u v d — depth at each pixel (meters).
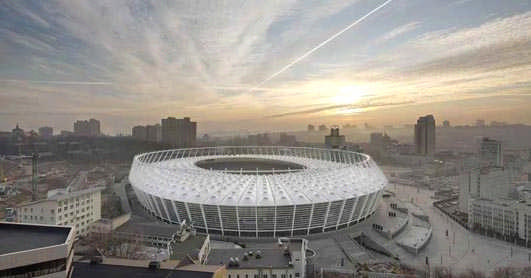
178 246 141.25
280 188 188.25
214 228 183.38
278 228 180.38
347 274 142.62
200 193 185.62
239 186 190.38
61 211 188.62
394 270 149.50
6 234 78.56
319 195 184.25
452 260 175.38
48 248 69.25
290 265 123.31
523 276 155.62
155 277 83.75
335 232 191.62
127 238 154.25
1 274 63.41
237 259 124.88
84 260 92.69
